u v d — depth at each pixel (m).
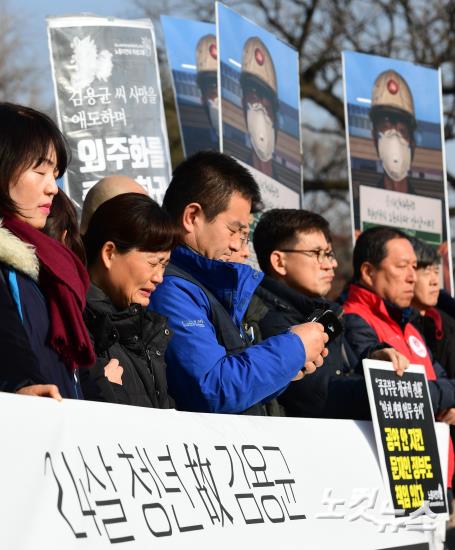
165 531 2.49
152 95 5.21
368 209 6.78
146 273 3.21
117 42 5.15
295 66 6.21
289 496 3.08
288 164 6.05
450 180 16.05
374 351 3.98
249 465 2.96
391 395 3.75
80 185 5.05
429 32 16.22
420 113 7.12
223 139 5.45
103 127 5.09
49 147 2.71
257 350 3.32
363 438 3.63
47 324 2.57
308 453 3.27
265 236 4.50
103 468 2.36
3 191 2.65
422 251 5.74
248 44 5.74
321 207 17.25
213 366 3.28
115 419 2.47
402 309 5.16
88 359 2.68
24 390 2.27
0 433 2.06
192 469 2.70
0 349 2.35
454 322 5.85
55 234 2.90
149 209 3.22
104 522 2.30
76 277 2.68
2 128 2.65
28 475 2.11
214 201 3.65
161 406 3.16
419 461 3.80
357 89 6.82
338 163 16.94
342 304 5.23
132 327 3.11
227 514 2.76
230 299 3.53
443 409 4.49
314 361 3.48
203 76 7.51
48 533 2.12
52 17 5.09
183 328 3.33
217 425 2.91
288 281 4.46
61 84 5.07
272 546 2.91
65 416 2.28
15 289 2.50
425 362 5.12
